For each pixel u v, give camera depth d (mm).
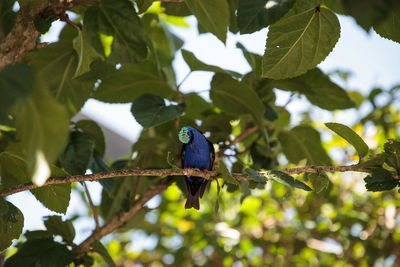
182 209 9938
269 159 6270
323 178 4508
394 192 8828
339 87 6309
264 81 6309
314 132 6508
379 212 8836
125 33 4164
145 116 5000
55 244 4898
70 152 5074
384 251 8312
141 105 5113
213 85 5754
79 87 5648
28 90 2320
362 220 8578
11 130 5141
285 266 9336
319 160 6652
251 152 6273
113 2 4141
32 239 4910
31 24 4047
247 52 5746
